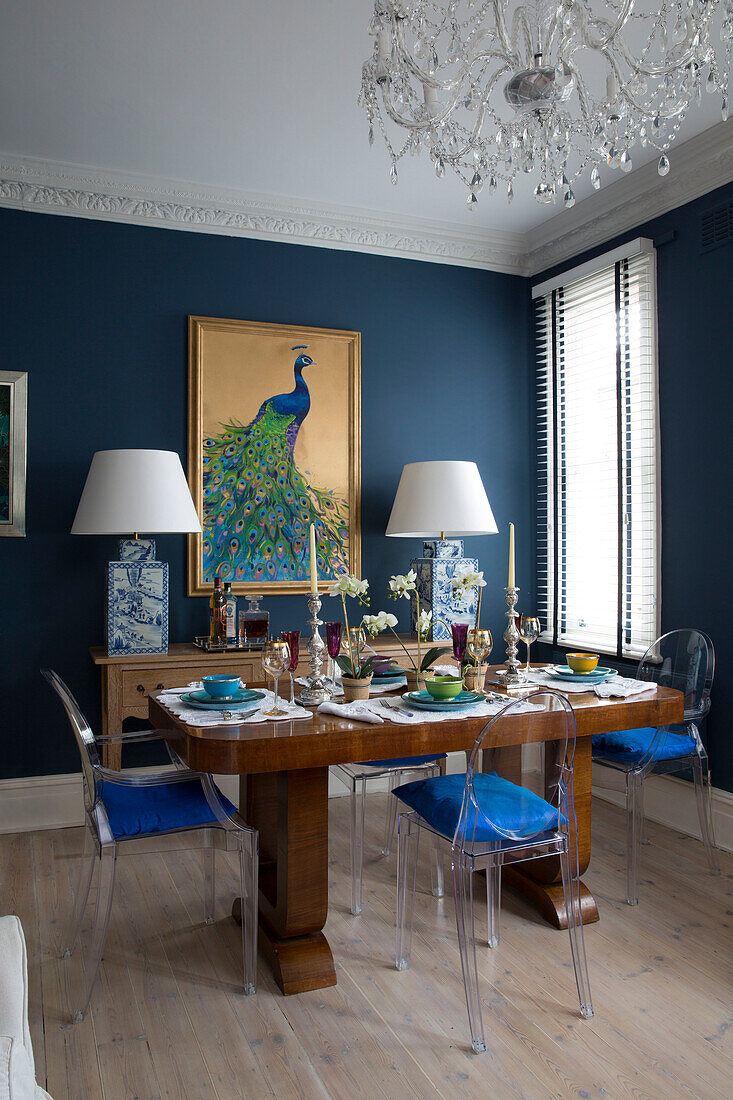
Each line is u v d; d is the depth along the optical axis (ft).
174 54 9.21
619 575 13.03
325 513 13.70
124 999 7.37
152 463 11.02
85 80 9.72
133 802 7.80
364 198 13.28
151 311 12.71
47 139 11.18
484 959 8.14
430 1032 6.87
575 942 7.20
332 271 13.88
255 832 7.60
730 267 11.10
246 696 8.45
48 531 12.11
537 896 9.27
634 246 12.42
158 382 12.75
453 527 12.50
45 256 12.12
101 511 10.78
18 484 11.89
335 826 12.25
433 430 14.61
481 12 6.44
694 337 11.71
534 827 7.19
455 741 7.75
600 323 13.75
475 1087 6.15
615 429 13.34
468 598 13.60
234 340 13.12
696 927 8.80
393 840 11.35
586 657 9.88
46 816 11.96
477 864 7.01
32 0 8.25
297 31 8.81
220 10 8.43
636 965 8.00
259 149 11.53
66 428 12.22
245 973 7.47
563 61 6.31
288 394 13.46
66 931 8.69
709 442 11.44
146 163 11.94
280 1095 6.07
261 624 12.19
